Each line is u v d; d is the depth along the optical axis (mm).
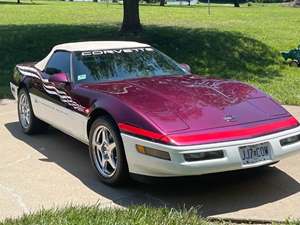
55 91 6469
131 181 5387
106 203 4996
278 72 14359
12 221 4395
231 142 4781
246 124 5023
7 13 31828
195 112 5074
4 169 6027
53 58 6930
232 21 27250
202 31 19375
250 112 5227
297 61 15516
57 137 7434
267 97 5691
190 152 4652
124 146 5062
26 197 5160
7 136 7500
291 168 5996
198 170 4680
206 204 4984
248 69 14695
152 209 4574
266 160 4961
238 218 4621
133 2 17922
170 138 4723
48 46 16500
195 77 6336
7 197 5160
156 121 4902
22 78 7523
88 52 6566
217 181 5582
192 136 4758
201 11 38000
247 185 5469
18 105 7758
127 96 5410
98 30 19188
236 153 4777
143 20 26156
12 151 6746
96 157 5645
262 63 15602
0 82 12156
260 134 4957
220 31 19844
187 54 15758
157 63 6621
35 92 7113
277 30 22625
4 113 9047
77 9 37125
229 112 5148
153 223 4242
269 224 4508
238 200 5078
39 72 7062
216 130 4863
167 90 5602
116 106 5242
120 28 19266
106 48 6730
